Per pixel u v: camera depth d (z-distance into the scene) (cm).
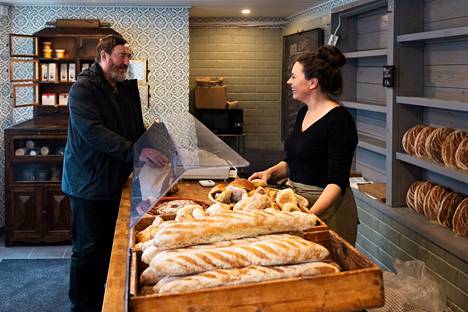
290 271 128
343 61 252
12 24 557
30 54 558
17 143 496
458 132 311
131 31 568
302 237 151
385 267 383
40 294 389
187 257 128
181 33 571
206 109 670
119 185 315
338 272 131
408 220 340
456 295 290
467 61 319
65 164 325
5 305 369
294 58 642
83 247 322
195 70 719
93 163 311
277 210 161
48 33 529
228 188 208
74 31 534
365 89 472
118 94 329
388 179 375
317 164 247
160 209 214
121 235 198
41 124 511
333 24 487
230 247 135
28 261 463
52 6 557
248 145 733
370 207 409
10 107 560
